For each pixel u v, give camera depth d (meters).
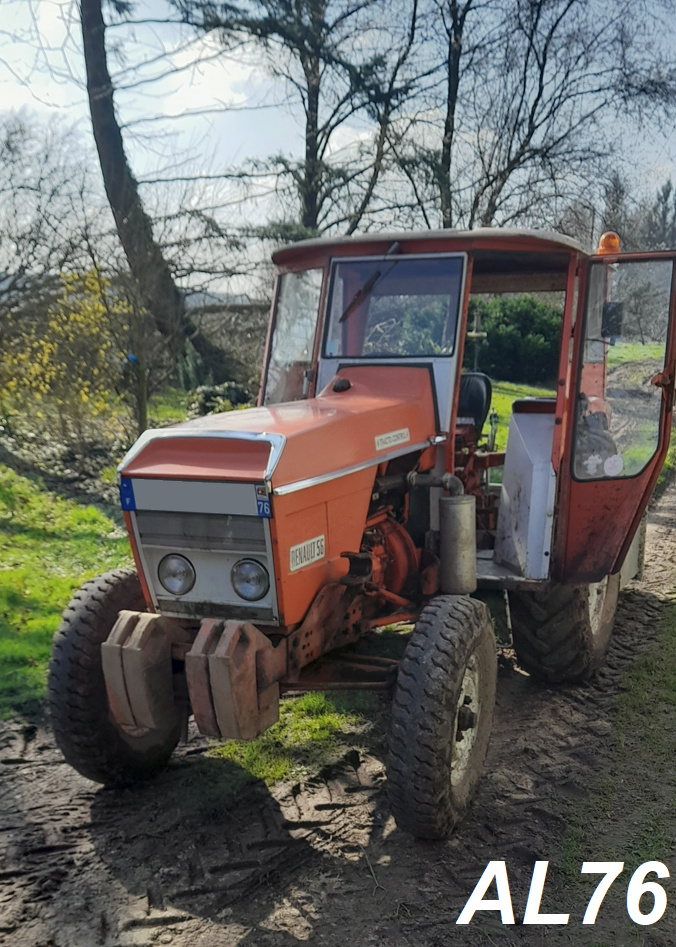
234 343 13.59
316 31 12.88
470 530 3.95
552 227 13.06
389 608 4.09
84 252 10.25
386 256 4.24
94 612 3.50
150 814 3.52
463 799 3.36
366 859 3.19
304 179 13.42
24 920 2.86
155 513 3.25
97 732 3.48
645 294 4.28
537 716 4.37
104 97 12.40
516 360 6.47
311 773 3.81
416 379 4.11
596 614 4.91
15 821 3.47
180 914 2.88
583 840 3.27
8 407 10.92
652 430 4.32
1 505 8.26
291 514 3.12
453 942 2.73
